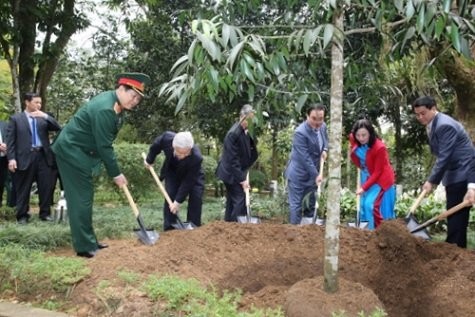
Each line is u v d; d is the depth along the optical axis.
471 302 4.21
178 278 4.16
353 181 14.55
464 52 3.38
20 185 7.45
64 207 7.53
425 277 4.66
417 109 5.59
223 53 3.39
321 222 6.71
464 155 5.52
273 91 3.96
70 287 4.24
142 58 14.69
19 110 11.55
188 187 6.00
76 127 4.89
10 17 11.78
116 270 4.39
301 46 3.95
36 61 12.11
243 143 6.72
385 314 3.56
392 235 4.96
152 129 15.39
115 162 4.96
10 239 5.66
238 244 5.21
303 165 6.73
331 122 3.76
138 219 5.30
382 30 3.97
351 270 4.89
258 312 3.54
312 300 3.67
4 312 3.91
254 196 11.37
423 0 3.17
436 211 8.40
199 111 13.89
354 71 4.80
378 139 6.45
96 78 16.64
